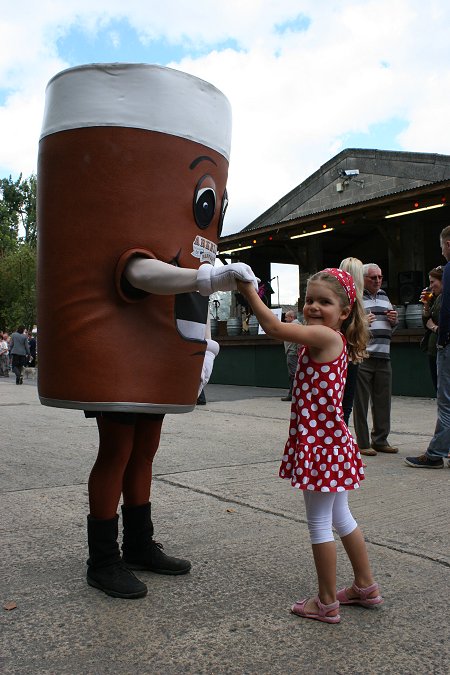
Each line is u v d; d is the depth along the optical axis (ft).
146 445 9.59
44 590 8.96
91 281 8.40
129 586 8.75
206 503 13.58
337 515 8.46
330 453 8.05
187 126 8.68
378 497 14.39
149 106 8.41
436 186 40.52
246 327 51.37
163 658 7.13
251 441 21.85
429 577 9.62
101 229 8.37
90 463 17.69
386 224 55.52
